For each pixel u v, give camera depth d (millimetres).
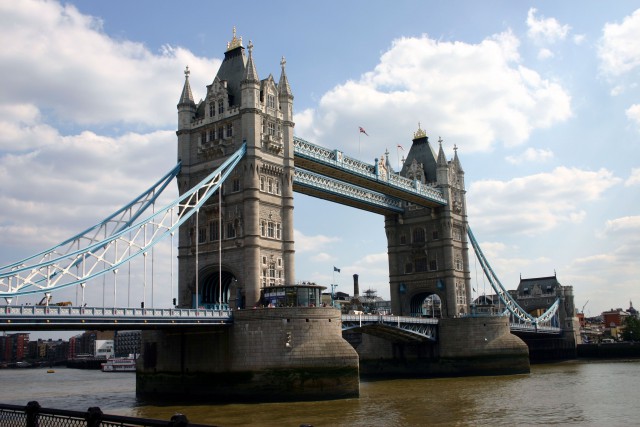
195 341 74000
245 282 77938
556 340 161375
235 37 89875
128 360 198625
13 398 82125
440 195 123062
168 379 76125
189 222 84750
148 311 61812
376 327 97000
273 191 83688
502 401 66250
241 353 69562
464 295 125938
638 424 49938
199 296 82500
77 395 85438
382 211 125312
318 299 76812
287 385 67938
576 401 65188
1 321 50625
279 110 86812
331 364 69312
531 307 169375
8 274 55094
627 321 184000
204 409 61750
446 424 50969
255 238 78438
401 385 89875
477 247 130875
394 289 127562
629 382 85562
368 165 104188
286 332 69062
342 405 63938
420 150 130750
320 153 93875
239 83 86000
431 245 124500
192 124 87875
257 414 57406
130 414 59031
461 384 89750
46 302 56312
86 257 61125
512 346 109188
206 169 84750
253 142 80562
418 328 107875
